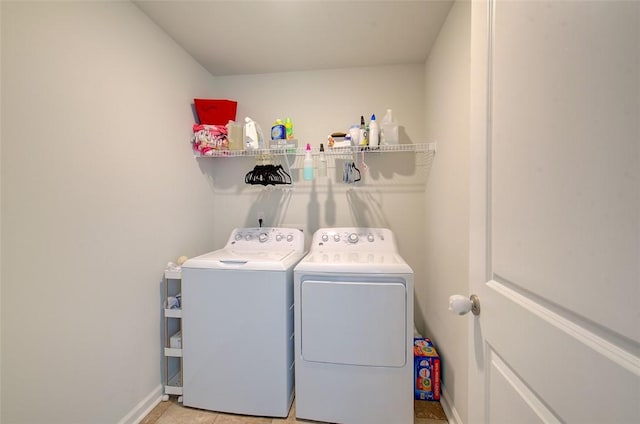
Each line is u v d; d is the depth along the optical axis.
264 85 2.26
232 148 2.03
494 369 0.67
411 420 1.39
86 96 1.19
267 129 2.26
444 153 1.60
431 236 1.89
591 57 0.40
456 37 1.40
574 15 0.43
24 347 0.97
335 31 1.70
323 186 2.21
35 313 1.00
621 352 0.36
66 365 1.11
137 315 1.47
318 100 2.21
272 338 1.48
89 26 1.20
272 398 1.49
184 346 1.55
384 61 2.07
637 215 0.34
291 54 1.97
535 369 0.51
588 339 0.40
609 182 0.37
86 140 1.19
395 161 2.14
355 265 1.45
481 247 0.72
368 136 1.98
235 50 1.91
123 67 1.38
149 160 1.56
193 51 1.92
